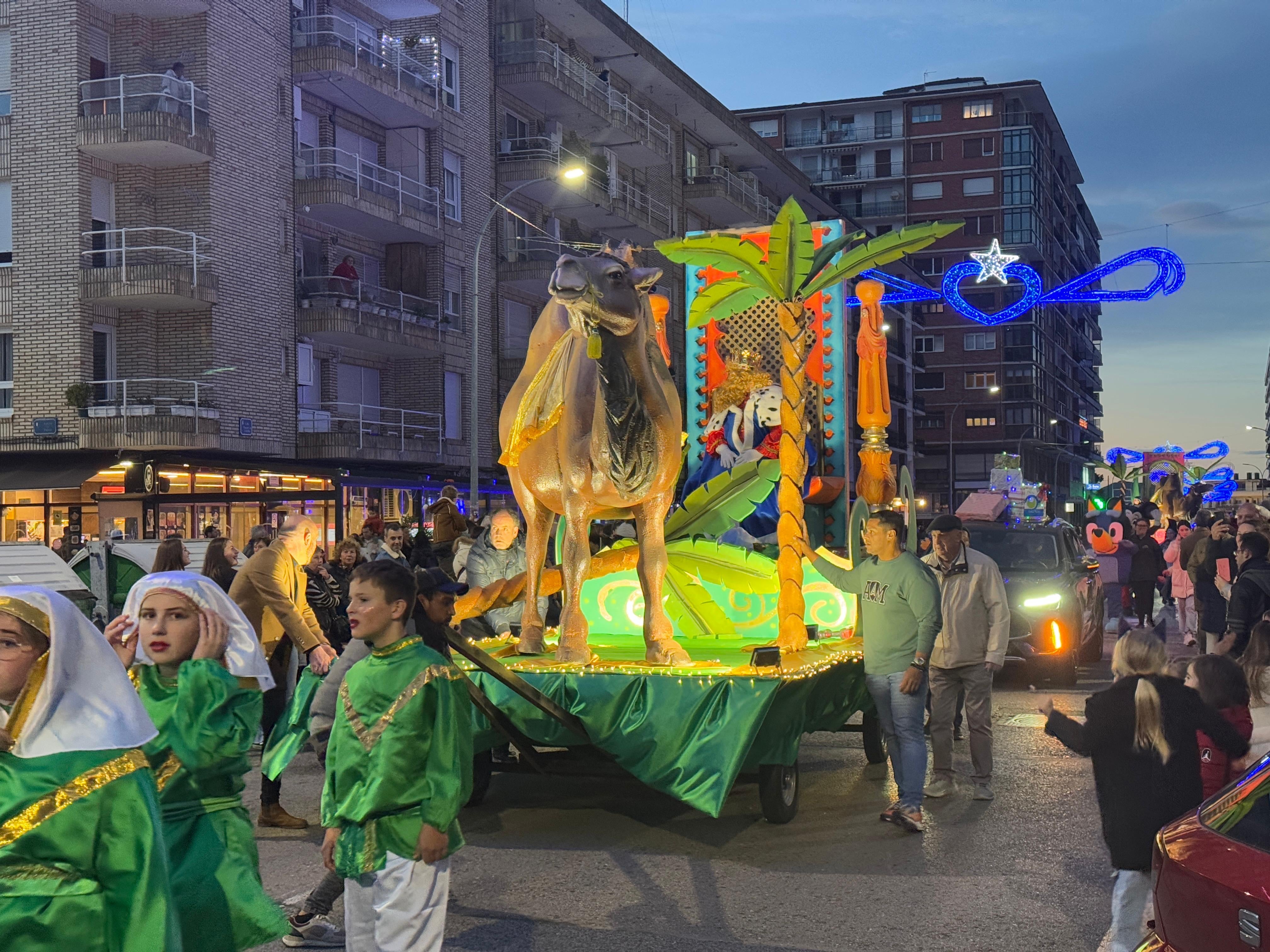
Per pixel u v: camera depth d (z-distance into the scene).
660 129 48.78
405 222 32.16
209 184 26.20
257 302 27.64
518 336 39.53
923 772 7.50
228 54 26.91
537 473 7.85
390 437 31.38
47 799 2.96
